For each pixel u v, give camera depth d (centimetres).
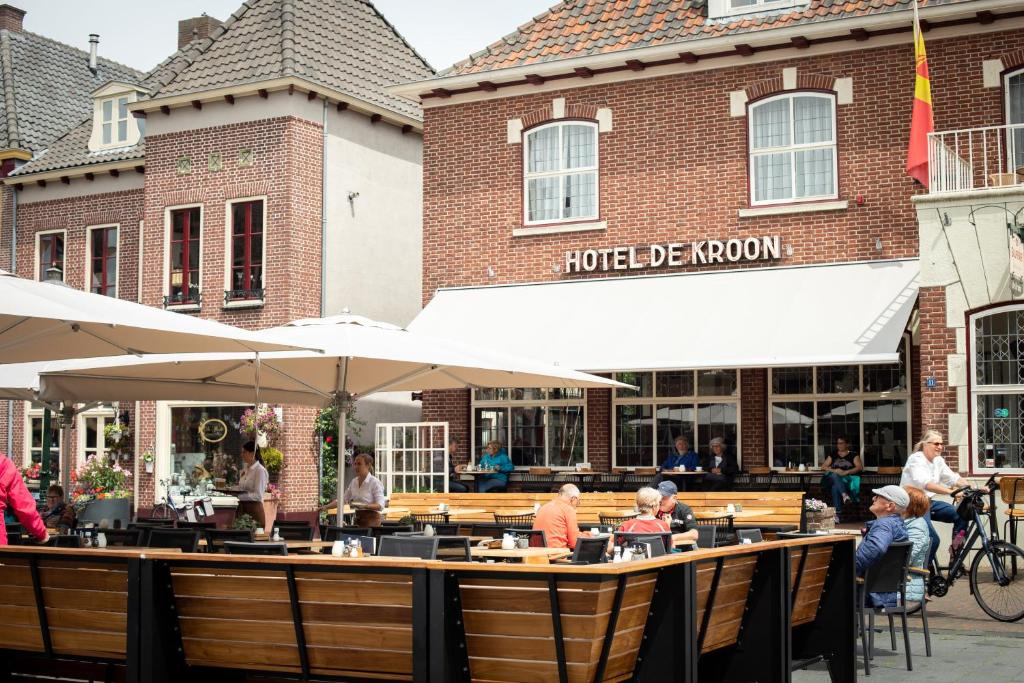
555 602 660
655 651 726
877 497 1075
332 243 2723
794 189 2164
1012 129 2002
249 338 1091
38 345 1166
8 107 3234
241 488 2012
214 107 2722
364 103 2786
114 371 1459
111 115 3030
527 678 679
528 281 2345
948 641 1216
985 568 1349
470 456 2373
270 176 2642
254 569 740
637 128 2272
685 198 2230
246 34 2831
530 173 2367
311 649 733
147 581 756
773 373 2158
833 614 979
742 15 2231
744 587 854
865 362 1861
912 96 2075
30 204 3089
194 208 2750
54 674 866
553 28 2416
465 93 2414
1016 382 1764
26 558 812
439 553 981
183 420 2706
